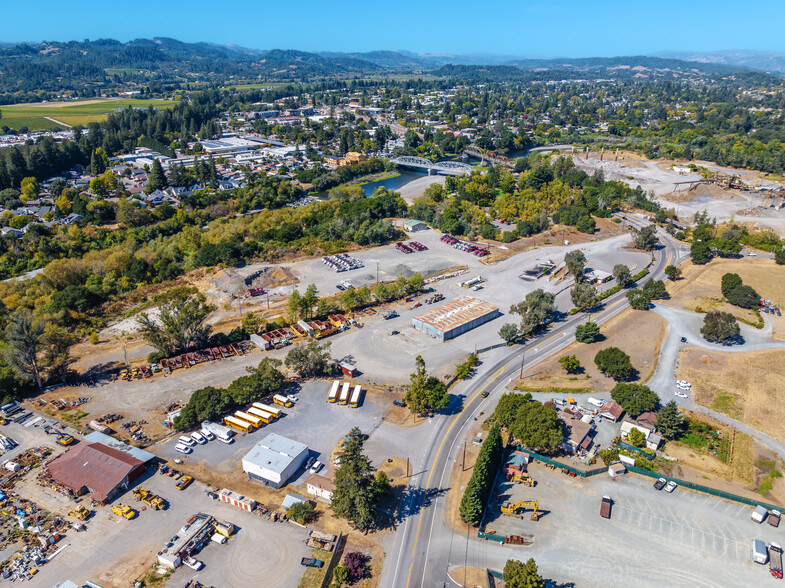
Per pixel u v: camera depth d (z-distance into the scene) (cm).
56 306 17075
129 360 14750
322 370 13788
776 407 12712
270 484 10181
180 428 11600
